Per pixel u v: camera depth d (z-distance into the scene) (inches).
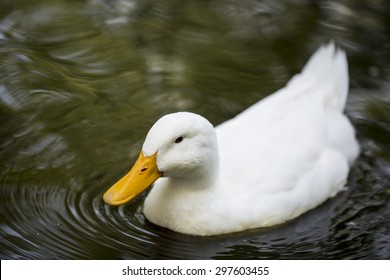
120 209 360.5
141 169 319.0
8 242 329.7
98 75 454.9
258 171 355.3
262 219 351.6
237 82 456.8
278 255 340.2
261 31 506.6
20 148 394.9
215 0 538.6
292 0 541.0
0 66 454.6
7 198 358.6
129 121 419.5
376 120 436.8
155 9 523.2
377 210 374.0
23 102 428.1
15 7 514.0
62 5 521.0
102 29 497.4
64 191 366.3
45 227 341.1
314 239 352.5
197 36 497.4
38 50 473.4
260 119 377.1
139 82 450.3
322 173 374.3
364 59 482.6
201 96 443.2
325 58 420.8
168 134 318.3
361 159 409.4
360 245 347.6
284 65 473.7
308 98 396.8
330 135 392.8
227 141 366.0
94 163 387.5
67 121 416.8
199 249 342.3
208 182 342.0
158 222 349.4
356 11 531.2
